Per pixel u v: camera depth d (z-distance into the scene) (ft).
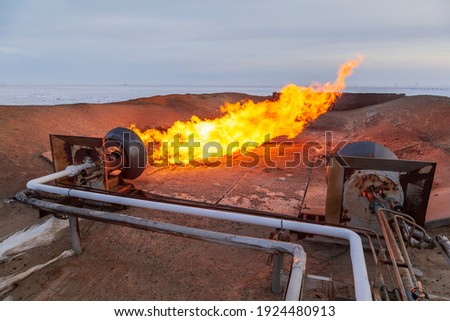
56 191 14.67
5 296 11.35
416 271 11.96
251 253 14.43
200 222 17.62
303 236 14.84
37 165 25.84
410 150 32.96
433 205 17.52
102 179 18.72
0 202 19.83
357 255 8.82
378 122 50.14
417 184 12.87
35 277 12.49
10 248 14.71
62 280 12.28
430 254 13.78
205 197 20.98
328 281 10.36
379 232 13.65
